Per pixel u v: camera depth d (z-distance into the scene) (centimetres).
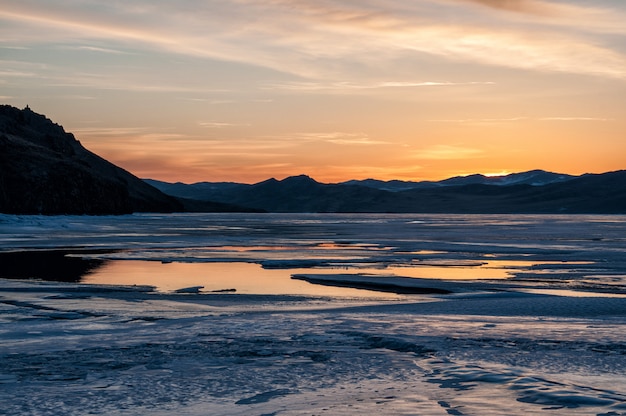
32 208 17250
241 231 10781
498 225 15888
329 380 1120
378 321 1870
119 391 1055
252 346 1473
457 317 1998
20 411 931
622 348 1416
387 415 872
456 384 1059
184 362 1295
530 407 896
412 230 11981
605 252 5916
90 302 2530
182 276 3650
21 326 1886
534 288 3203
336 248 6462
